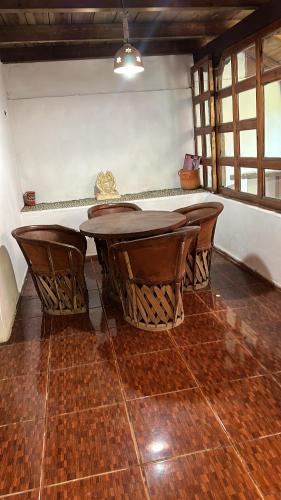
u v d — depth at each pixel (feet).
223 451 6.12
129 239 10.78
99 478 5.83
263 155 12.92
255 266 13.53
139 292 10.09
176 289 9.92
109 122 18.85
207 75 16.43
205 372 8.23
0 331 10.18
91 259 17.65
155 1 11.94
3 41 14.44
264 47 12.10
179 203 17.89
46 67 17.80
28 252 11.21
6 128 16.16
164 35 15.49
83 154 18.94
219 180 17.04
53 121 18.37
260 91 12.43
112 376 8.39
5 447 6.59
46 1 11.35
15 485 5.84
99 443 6.51
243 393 7.45
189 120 19.58
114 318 11.27
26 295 13.65
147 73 18.70
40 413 7.38
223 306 11.35
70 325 11.05
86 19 14.29
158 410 7.18
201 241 12.19
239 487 5.49
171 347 9.36
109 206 14.92
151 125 19.30
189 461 5.98
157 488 5.57
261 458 5.93
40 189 18.92
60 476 5.92
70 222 17.07
